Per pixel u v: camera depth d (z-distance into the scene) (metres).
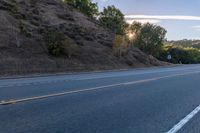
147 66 55.41
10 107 9.32
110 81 20.16
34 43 37.88
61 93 12.98
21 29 39.97
